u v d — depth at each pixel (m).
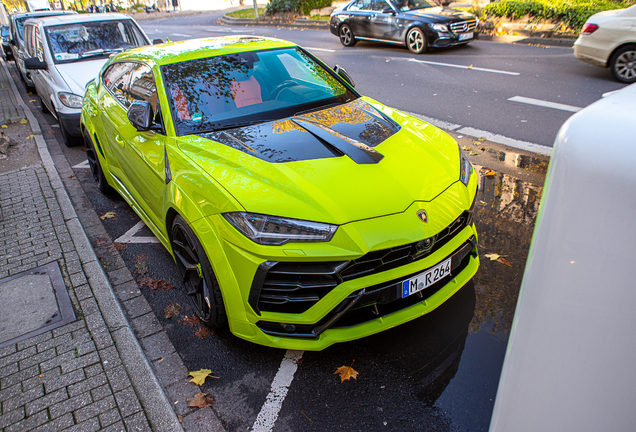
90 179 5.65
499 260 3.29
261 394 2.33
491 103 7.02
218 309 2.57
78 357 2.63
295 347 2.29
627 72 7.54
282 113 3.24
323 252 2.14
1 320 3.02
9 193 5.06
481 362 2.41
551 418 0.85
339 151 2.66
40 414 2.27
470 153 5.21
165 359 2.62
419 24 11.18
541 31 11.70
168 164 2.93
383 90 8.30
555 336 0.80
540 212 0.79
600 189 0.68
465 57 10.59
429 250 2.34
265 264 2.21
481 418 2.09
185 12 45.03
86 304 3.10
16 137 7.28
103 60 7.18
